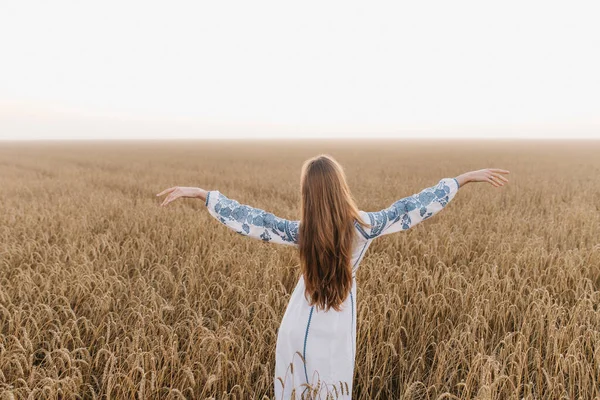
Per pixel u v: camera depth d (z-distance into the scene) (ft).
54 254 16.98
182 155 142.10
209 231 22.04
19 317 10.52
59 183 51.57
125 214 26.25
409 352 10.38
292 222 6.30
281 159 116.47
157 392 8.29
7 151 185.98
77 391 8.22
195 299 12.85
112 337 11.05
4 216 25.75
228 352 8.99
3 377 8.32
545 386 9.43
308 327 6.69
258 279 14.90
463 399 7.83
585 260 16.21
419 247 18.89
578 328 9.95
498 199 36.06
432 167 80.64
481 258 16.55
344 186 5.97
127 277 15.70
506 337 9.55
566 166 79.87
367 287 13.70
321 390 6.79
